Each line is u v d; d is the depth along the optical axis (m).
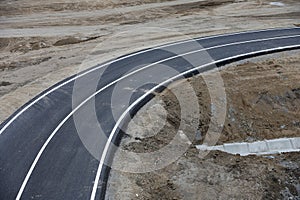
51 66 21.16
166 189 11.53
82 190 10.96
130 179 11.64
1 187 11.06
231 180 12.58
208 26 28.38
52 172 11.71
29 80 19.20
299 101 19.38
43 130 14.11
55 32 29.16
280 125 18.06
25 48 25.89
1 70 21.27
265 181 12.78
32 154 12.62
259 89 19.25
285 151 16.61
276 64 21.61
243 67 21.05
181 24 29.11
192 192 11.60
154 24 29.52
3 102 16.66
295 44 24.11
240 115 17.95
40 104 16.22
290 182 13.03
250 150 16.22
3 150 12.86
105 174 11.67
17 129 14.20
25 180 11.35
